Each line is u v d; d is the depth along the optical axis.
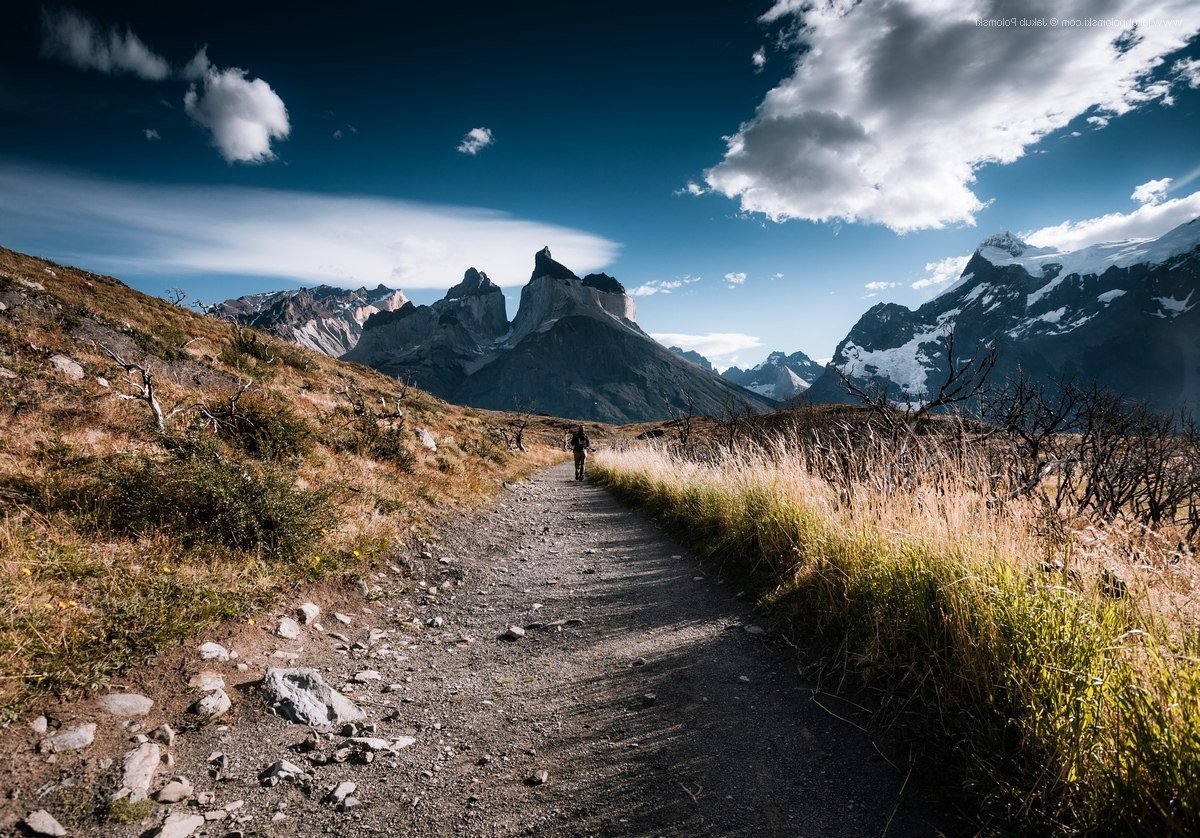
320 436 11.79
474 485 14.40
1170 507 5.36
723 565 6.91
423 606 6.08
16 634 3.28
